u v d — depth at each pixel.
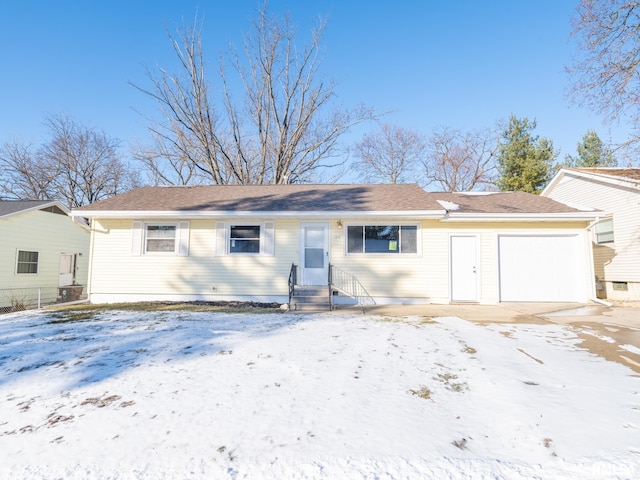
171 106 21.84
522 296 10.77
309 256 11.00
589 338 5.93
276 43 22.98
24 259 14.69
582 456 2.59
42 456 2.73
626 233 11.98
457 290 10.79
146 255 11.19
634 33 11.04
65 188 27.84
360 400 3.57
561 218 10.53
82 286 17.06
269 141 23.97
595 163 25.02
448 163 32.56
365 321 7.57
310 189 13.42
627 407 3.32
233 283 11.02
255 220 11.12
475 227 10.89
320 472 2.49
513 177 26.70
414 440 2.85
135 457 2.69
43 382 4.13
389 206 10.77
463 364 4.57
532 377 4.09
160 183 26.31
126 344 5.62
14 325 7.23
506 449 2.72
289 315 8.48
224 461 2.62
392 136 33.34
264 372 4.36
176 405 3.50
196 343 5.64
